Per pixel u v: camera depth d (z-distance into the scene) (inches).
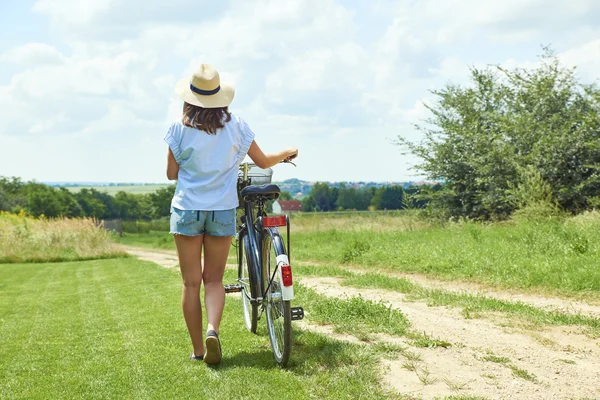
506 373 167.2
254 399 143.6
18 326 256.8
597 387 157.4
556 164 748.0
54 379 165.5
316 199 3880.4
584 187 730.2
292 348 190.9
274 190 186.1
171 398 146.5
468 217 844.6
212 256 182.4
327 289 341.7
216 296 179.9
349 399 143.7
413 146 901.2
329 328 223.8
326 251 596.4
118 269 587.2
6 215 1157.1
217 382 157.4
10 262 830.5
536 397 148.9
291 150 193.5
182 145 174.4
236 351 191.5
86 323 254.2
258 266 189.0
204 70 173.5
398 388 152.6
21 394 152.6
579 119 772.6
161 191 4736.7
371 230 770.8
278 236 177.3
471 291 333.1
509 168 793.6
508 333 218.8
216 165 174.9
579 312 252.1
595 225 489.4
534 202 671.1
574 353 191.8
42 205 4249.5
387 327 221.3
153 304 302.4
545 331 222.8
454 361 177.8
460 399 143.0
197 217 173.6
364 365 167.9
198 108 176.1
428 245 513.3
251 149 183.9
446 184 890.1
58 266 700.0
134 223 3125.0
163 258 825.5
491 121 863.1
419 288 327.6
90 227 945.5
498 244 464.4
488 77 905.5
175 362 178.9
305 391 149.3
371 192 3688.5
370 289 340.8
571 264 355.3
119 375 166.6
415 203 906.7
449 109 908.6
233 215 179.2
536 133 793.6
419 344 195.3
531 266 362.6
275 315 181.0
